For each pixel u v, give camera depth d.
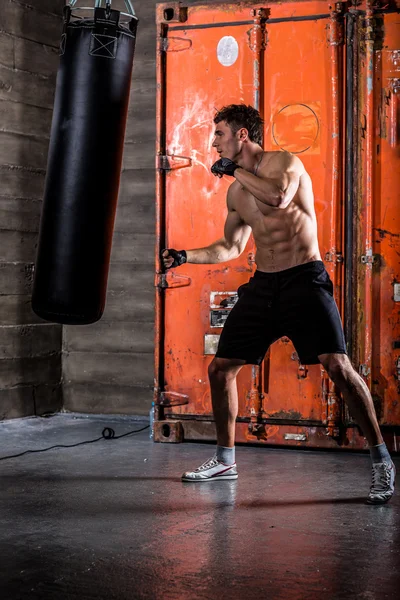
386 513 3.40
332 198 4.69
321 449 4.80
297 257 3.78
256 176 3.68
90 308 3.99
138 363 5.81
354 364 4.69
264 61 4.79
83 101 3.95
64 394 6.00
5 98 5.54
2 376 5.54
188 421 4.98
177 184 4.98
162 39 4.96
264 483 3.95
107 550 2.88
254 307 3.84
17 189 5.63
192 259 3.99
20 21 5.62
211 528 3.16
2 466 4.29
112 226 4.09
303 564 2.74
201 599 2.43
